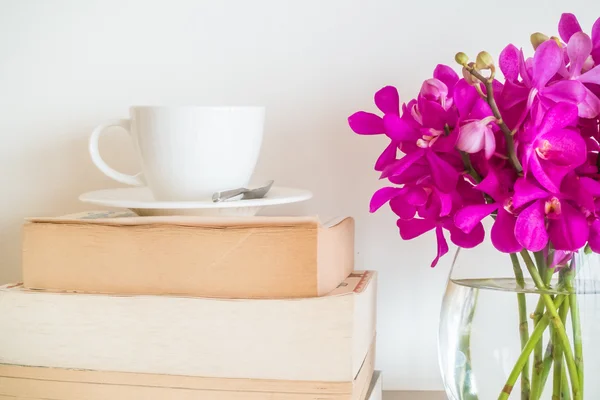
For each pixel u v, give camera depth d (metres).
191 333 0.72
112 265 0.74
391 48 0.88
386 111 0.75
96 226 0.74
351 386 0.71
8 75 0.91
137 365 0.73
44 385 0.74
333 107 0.89
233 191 0.77
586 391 0.72
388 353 0.90
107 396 0.73
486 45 0.88
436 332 0.89
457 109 0.71
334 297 0.71
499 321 0.73
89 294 0.73
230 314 0.72
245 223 0.72
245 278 0.72
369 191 0.89
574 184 0.68
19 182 0.92
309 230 0.72
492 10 0.88
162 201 0.80
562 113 0.67
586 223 0.68
